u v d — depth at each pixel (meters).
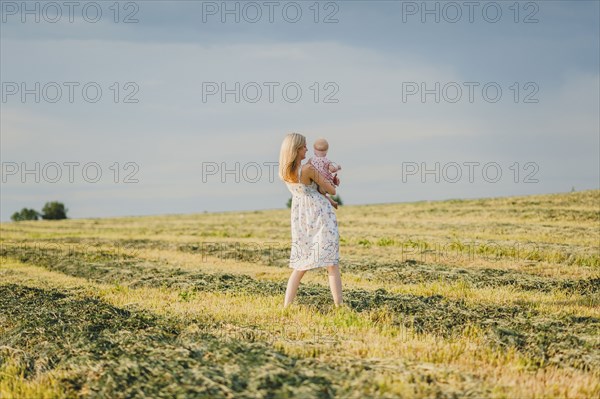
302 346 7.08
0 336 8.79
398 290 12.48
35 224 46.28
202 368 6.05
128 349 6.95
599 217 29.16
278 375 5.80
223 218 44.25
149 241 26.55
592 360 6.83
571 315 9.29
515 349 7.25
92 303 10.85
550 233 24.42
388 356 6.80
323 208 9.70
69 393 5.95
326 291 11.93
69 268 18.44
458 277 14.48
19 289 13.48
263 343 7.21
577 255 17.81
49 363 6.98
